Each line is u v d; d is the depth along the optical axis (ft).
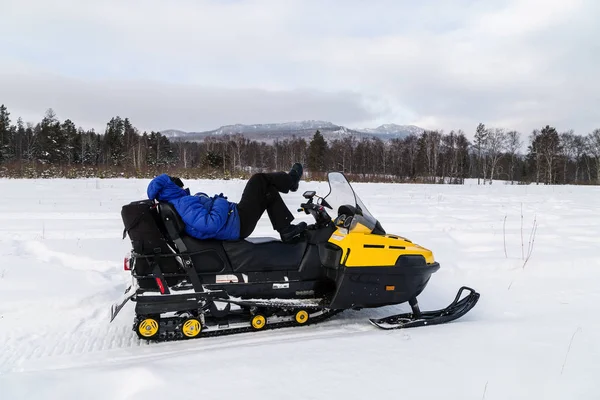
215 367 9.11
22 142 196.85
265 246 12.92
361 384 8.49
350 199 13.89
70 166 89.61
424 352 10.02
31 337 11.91
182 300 11.91
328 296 13.56
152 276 11.79
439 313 13.69
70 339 11.88
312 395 8.07
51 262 18.47
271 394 8.08
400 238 13.94
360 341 10.73
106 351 11.14
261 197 13.30
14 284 14.71
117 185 53.26
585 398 7.96
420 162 190.39
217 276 12.42
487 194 56.24
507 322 12.39
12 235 23.27
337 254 12.96
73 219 28.84
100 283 15.43
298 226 13.48
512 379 8.68
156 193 11.90
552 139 192.44
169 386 8.28
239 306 12.46
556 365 9.30
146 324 11.50
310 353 9.92
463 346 10.40
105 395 8.27
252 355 9.77
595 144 197.06
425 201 45.21
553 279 18.21
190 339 12.01
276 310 12.94
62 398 8.09
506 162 216.13
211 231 12.18
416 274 13.32
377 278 13.04
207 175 72.43
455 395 8.09
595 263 19.90
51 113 191.01
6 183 53.31
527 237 25.43
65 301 13.76
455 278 18.48
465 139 200.23
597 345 10.42
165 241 11.91
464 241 24.47
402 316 13.53
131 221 11.55
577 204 44.50
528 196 53.72
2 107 224.12
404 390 8.27
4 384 8.48
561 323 12.17
